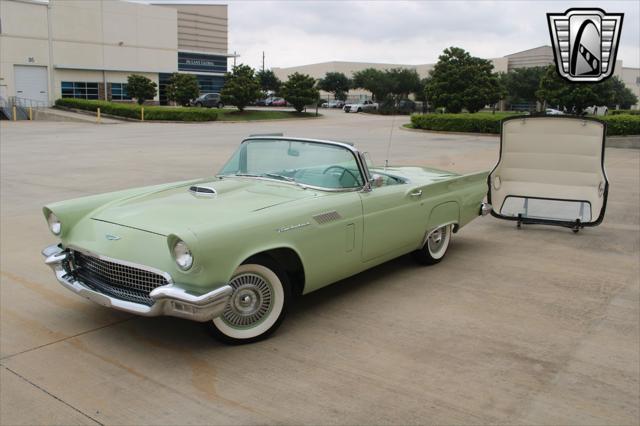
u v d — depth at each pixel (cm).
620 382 357
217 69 6288
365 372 365
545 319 459
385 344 408
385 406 325
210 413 317
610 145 2114
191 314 355
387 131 2997
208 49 6562
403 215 527
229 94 4316
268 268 404
